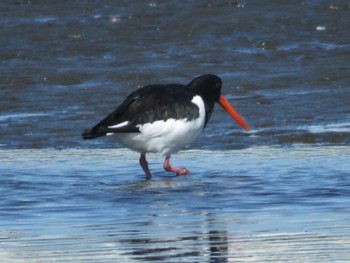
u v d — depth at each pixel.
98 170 13.26
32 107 17.64
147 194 11.46
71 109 17.50
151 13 23.14
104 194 11.48
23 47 21.47
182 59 20.56
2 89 18.84
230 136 15.67
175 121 12.78
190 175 12.80
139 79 19.34
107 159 14.17
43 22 22.88
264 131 15.91
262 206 10.56
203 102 13.18
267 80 18.97
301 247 8.66
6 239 9.15
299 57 20.53
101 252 8.59
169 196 11.30
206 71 19.77
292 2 23.47
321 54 20.64
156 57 20.72
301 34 21.84
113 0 24.08
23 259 8.40
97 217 10.15
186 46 21.31
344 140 15.24
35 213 10.39
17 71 19.98
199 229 9.46
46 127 16.31
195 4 23.53
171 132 12.79
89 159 14.16
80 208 10.66
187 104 12.92
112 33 22.16
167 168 13.05
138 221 9.91
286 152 14.41
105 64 20.38
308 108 17.19
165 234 9.27
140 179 12.61
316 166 13.11
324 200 10.80
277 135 15.64
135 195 11.40
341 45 21.19
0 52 21.17
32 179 12.46
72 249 8.72
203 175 12.76
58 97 18.27
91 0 24.19
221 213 10.24
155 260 8.28
